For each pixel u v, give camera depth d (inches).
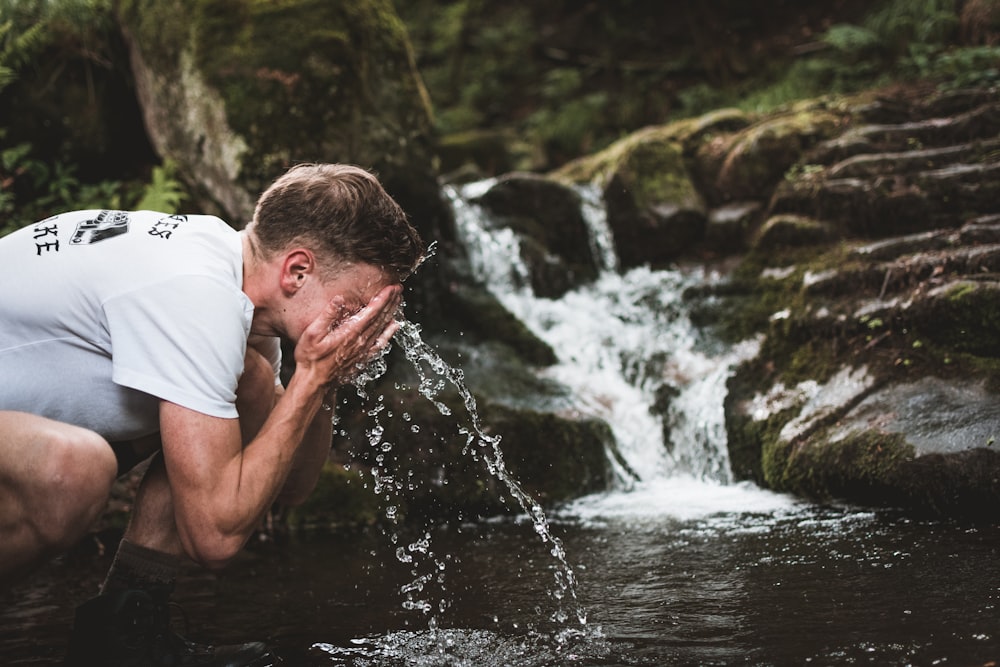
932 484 107.7
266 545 118.5
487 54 390.6
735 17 349.4
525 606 85.2
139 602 71.4
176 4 158.2
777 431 133.8
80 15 173.9
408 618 83.7
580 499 135.9
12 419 64.1
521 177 199.6
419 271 168.9
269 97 148.9
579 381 161.5
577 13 397.1
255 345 80.3
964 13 242.8
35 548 64.5
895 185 168.2
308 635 80.1
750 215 190.2
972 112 181.9
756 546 100.4
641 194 198.7
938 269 136.3
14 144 171.9
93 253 66.7
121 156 182.5
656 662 68.0
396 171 162.7
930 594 77.9
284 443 68.6
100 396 67.8
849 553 93.9
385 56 165.5
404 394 142.8
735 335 163.8
